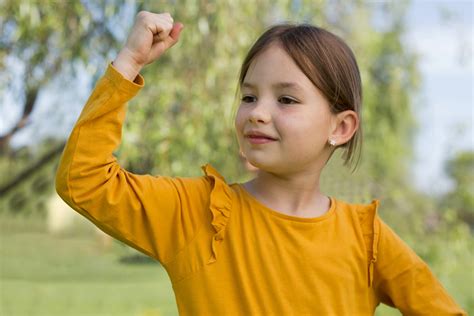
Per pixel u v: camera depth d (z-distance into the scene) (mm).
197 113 3387
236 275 1342
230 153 3463
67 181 1260
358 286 1428
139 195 1314
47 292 6145
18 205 5004
